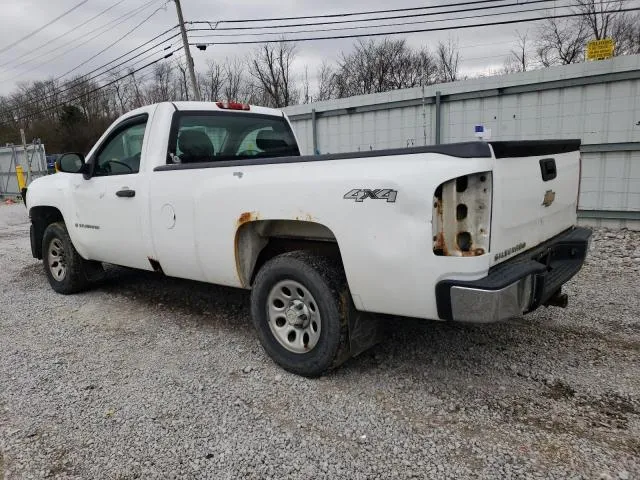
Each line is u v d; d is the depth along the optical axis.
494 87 9.26
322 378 3.46
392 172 2.79
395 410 3.03
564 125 8.75
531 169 3.10
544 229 3.42
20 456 2.72
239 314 4.84
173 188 4.06
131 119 4.68
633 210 8.38
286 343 3.54
